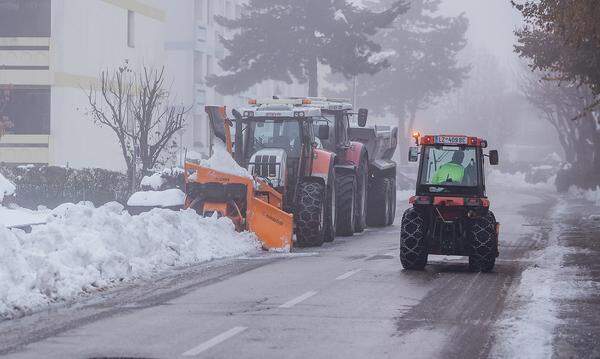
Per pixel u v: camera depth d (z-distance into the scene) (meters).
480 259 37.09
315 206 48.28
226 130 50.38
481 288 32.06
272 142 50.44
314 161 50.91
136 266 34.50
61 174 61.38
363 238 55.41
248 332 23.14
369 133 64.62
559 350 21.36
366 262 40.19
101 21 97.69
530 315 26.14
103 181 64.31
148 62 107.81
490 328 24.11
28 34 91.94
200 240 41.19
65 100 92.00
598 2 43.03
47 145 91.50
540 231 61.31
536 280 34.25
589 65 59.59
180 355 20.31
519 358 20.50
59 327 23.44
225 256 41.06
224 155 46.28
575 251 46.25
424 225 37.62
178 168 61.81
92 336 22.30
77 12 93.50
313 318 25.38
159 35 111.12
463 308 27.47
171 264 37.00
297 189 49.31
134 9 104.56
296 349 21.22
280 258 41.28
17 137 92.00
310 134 50.84
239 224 45.12
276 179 48.09
